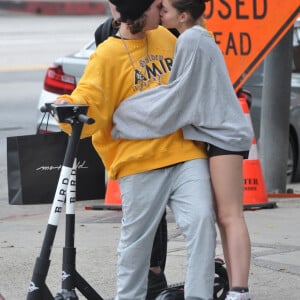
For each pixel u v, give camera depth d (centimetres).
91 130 1077
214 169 1075
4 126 3247
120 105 1090
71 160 1052
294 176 2361
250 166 1922
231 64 1962
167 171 1084
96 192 1241
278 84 2067
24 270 1473
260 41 1933
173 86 1066
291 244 1609
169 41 1124
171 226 1756
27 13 9056
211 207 1066
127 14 1066
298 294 1334
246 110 1914
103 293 1350
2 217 1936
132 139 1084
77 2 9125
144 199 1090
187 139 1080
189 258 1068
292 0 1900
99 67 1075
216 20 1969
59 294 1089
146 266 1119
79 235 1700
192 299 1062
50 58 5231
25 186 1166
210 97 1063
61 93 2319
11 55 5341
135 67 1085
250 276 1415
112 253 1566
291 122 2311
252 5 1931
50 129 2266
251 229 1725
